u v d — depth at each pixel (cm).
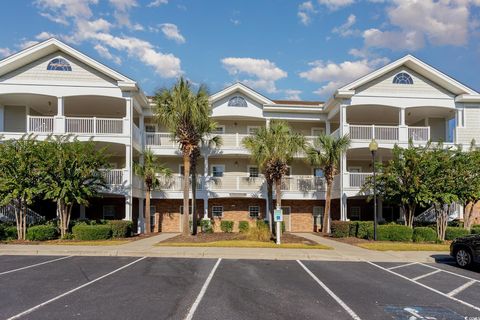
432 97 2527
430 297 859
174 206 2766
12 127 2538
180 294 851
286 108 2702
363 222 2094
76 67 2338
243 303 781
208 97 2041
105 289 895
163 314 701
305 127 2905
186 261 1334
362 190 2227
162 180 2623
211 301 793
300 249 1600
